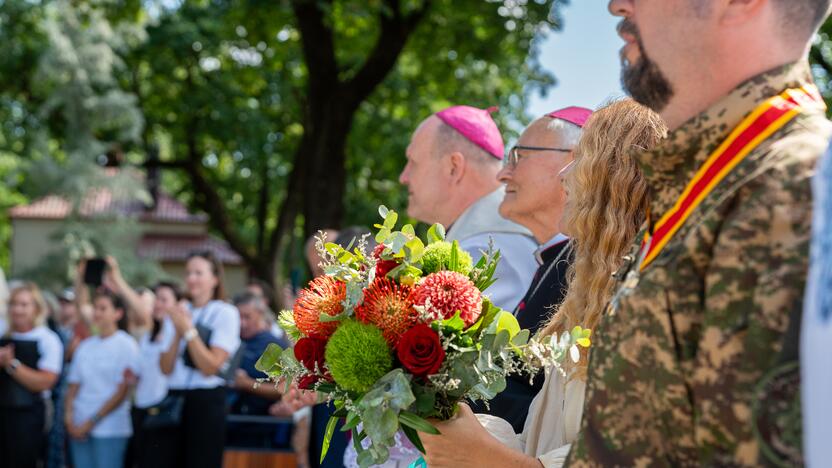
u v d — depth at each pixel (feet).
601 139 6.55
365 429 5.47
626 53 4.35
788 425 3.26
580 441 4.08
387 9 42.83
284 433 19.70
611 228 6.30
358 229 14.19
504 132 57.88
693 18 3.99
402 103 56.95
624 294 4.06
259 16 51.21
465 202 10.89
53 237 68.28
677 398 3.71
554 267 8.02
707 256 3.69
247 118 61.77
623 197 6.36
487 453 5.76
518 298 9.43
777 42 3.94
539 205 8.80
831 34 39.65
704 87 4.06
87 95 63.57
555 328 6.63
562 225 6.91
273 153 66.49
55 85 63.67
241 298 21.44
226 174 72.59
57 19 63.93
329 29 43.60
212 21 56.95
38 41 66.74
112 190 67.62
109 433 24.29
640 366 3.82
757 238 3.49
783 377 3.29
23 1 65.36
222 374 19.47
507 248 9.78
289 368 6.31
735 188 3.70
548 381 6.47
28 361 24.73
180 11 60.23
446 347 5.66
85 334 28.96
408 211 11.36
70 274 66.69
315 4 41.83
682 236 3.84
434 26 46.78
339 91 43.78
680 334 3.71
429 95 56.85
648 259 4.10
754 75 3.94
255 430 19.84
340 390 5.95
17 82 68.39
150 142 70.64
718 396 3.49
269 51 56.70
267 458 19.22
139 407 21.81
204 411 19.39
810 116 3.81
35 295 25.54
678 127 4.13
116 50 65.05
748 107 3.89
